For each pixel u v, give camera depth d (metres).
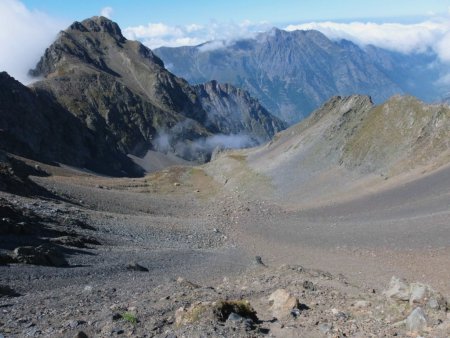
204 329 15.97
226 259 49.09
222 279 36.25
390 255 46.47
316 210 80.62
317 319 18.38
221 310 17.53
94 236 49.44
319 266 45.94
